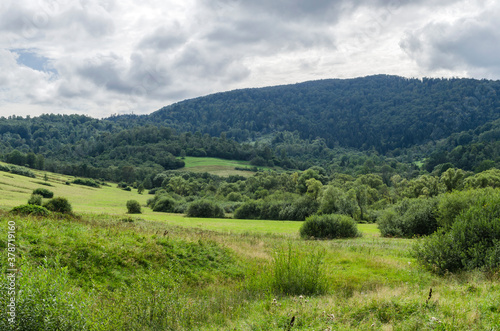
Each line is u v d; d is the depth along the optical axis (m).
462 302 8.77
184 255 18.19
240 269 18.80
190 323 9.11
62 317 6.77
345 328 7.61
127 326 8.39
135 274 14.64
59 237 15.17
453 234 15.92
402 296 9.99
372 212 71.44
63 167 153.38
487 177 73.75
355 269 18.56
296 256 13.75
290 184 119.44
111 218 40.84
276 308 9.48
